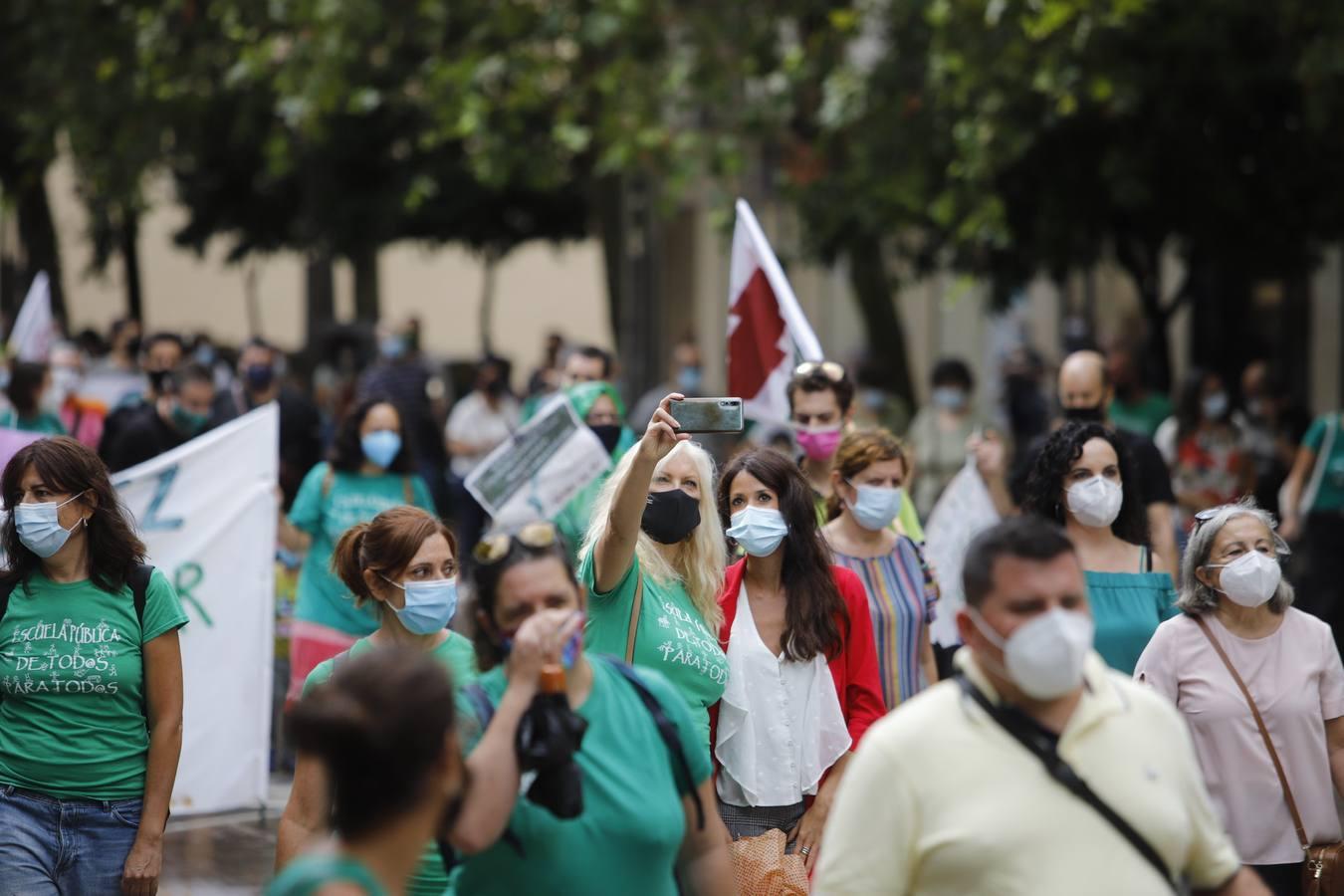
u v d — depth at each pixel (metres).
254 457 26.59
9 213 84.94
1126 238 51.91
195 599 26.08
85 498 17.50
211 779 26.06
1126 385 42.38
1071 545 11.85
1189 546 18.52
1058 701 11.91
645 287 69.12
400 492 28.38
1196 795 12.12
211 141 90.00
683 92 61.00
